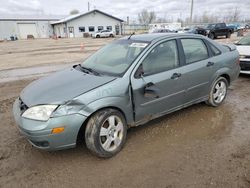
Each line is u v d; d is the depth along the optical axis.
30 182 2.89
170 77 3.90
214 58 4.76
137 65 3.59
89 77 3.57
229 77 5.17
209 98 4.92
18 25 53.03
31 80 8.33
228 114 4.72
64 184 2.86
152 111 3.80
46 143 3.00
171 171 3.03
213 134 3.92
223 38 28.70
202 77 4.51
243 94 5.99
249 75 7.98
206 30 27.17
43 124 2.93
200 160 3.23
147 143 3.68
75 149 3.57
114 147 3.39
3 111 5.12
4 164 3.23
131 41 4.21
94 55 4.55
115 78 3.43
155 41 3.94
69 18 49.94
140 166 3.15
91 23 51.00
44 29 56.47
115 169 3.10
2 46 26.44
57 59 13.93
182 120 4.47
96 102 3.11
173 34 4.30
